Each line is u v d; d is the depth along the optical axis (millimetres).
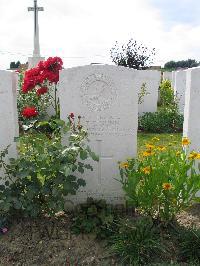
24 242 1176
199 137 1412
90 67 1332
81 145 1272
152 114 3178
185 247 1104
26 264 1089
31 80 1877
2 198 1232
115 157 1400
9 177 1289
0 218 1252
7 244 1166
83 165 1267
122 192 1417
